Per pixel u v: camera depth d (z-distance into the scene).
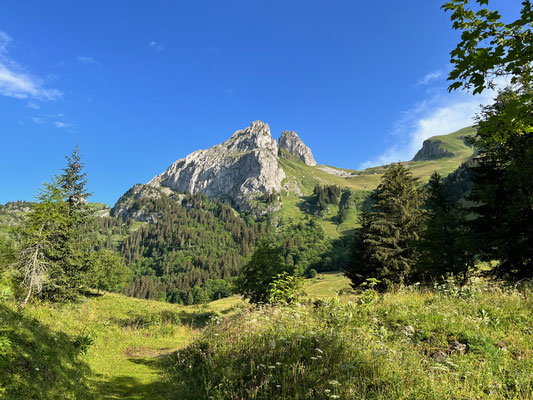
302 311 8.77
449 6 4.70
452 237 18.22
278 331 7.23
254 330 7.94
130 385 7.88
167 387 7.43
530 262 15.11
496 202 16.94
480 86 4.91
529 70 4.55
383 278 24.97
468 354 5.48
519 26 4.35
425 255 19.55
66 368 7.23
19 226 18.22
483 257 16.91
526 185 14.75
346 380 4.82
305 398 4.64
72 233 21.62
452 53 4.81
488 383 4.38
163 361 10.26
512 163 15.35
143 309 30.11
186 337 17.84
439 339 6.23
